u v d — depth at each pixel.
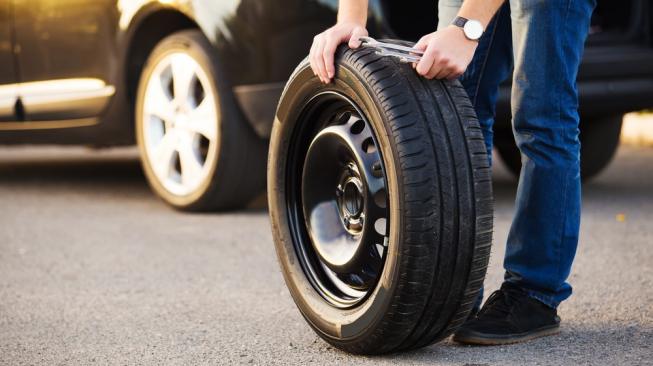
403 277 2.03
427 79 2.09
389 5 3.73
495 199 4.70
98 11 4.56
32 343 2.45
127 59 4.53
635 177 5.40
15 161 6.95
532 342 2.33
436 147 2.02
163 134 4.51
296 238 2.40
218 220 4.21
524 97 2.25
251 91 3.98
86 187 5.46
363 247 2.17
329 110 2.31
